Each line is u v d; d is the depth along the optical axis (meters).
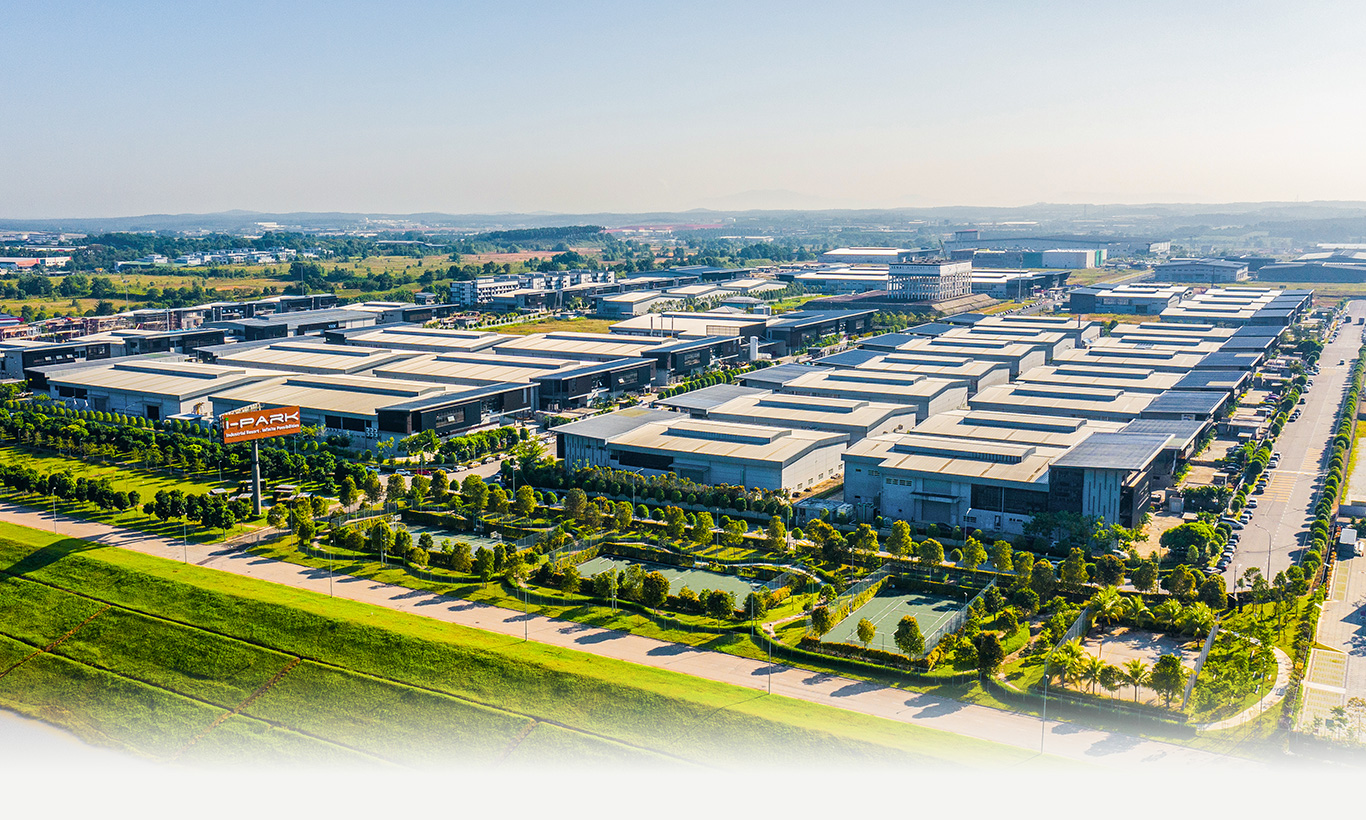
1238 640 136.25
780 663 136.38
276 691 135.25
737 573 171.25
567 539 182.50
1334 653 136.38
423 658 137.38
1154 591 155.75
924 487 191.50
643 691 125.94
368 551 178.62
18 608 160.38
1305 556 162.75
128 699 136.88
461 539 188.50
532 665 133.12
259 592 158.38
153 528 190.88
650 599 152.12
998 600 152.12
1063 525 172.62
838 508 193.88
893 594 162.25
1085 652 129.25
